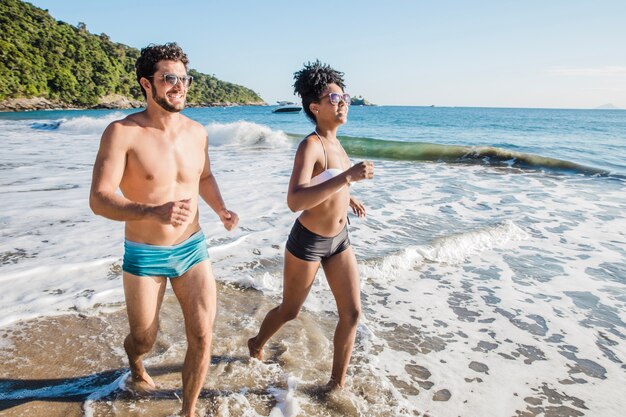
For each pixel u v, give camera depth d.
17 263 4.98
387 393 3.13
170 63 2.46
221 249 5.68
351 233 6.53
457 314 4.41
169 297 4.40
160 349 3.52
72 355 3.39
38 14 125.19
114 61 130.38
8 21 107.06
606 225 7.28
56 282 4.58
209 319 2.58
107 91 120.81
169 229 2.52
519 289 4.99
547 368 3.54
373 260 5.39
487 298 4.76
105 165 2.35
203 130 2.81
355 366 3.46
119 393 2.95
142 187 2.49
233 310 4.23
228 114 72.81
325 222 2.91
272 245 5.89
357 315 2.97
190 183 2.64
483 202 8.65
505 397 3.18
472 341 3.93
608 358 3.69
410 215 7.57
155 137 2.51
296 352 3.57
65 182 9.54
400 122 42.41
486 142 21.33
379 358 3.62
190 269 2.62
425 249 5.86
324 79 2.89
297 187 2.72
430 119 50.66
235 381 3.16
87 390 3.01
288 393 3.01
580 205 8.53
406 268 5.50
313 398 2.99
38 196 8.18
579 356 3.72
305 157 2.81
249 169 11.99
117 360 3.35
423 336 3.99
